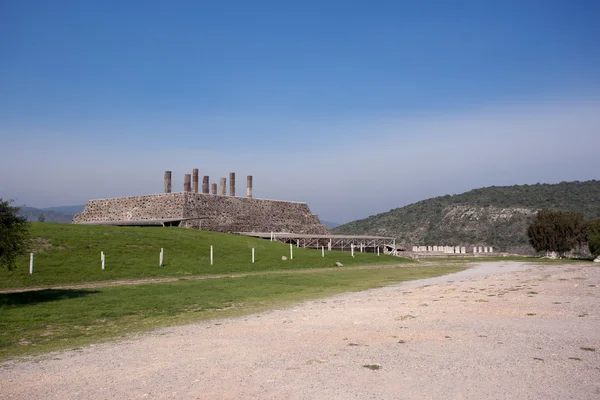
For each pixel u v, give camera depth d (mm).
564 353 10625
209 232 59938
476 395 8023
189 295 24203
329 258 53625
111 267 34594
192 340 13289
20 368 10773
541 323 14180
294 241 81688
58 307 20000
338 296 23922
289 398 8078
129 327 16094
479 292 23094
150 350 12172
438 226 152625
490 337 12375
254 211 92875
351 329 14078
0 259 20859
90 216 93062
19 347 13242
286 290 26984
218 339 13250
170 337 13945
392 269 46938
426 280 33312
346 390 8406
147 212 84000
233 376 9438
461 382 8703
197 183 89000
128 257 38188
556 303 18219
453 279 33562
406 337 12648
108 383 9273
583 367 9531
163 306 20734
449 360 10211
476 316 15719
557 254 86562
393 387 8508
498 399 7812
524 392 8125
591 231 77500
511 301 19172
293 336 13266
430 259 80500
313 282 31734
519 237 127500
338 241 86250
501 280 30109
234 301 22406
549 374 9102
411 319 15531
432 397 7973
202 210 82500
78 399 8367
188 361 10773
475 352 10844
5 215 21297
